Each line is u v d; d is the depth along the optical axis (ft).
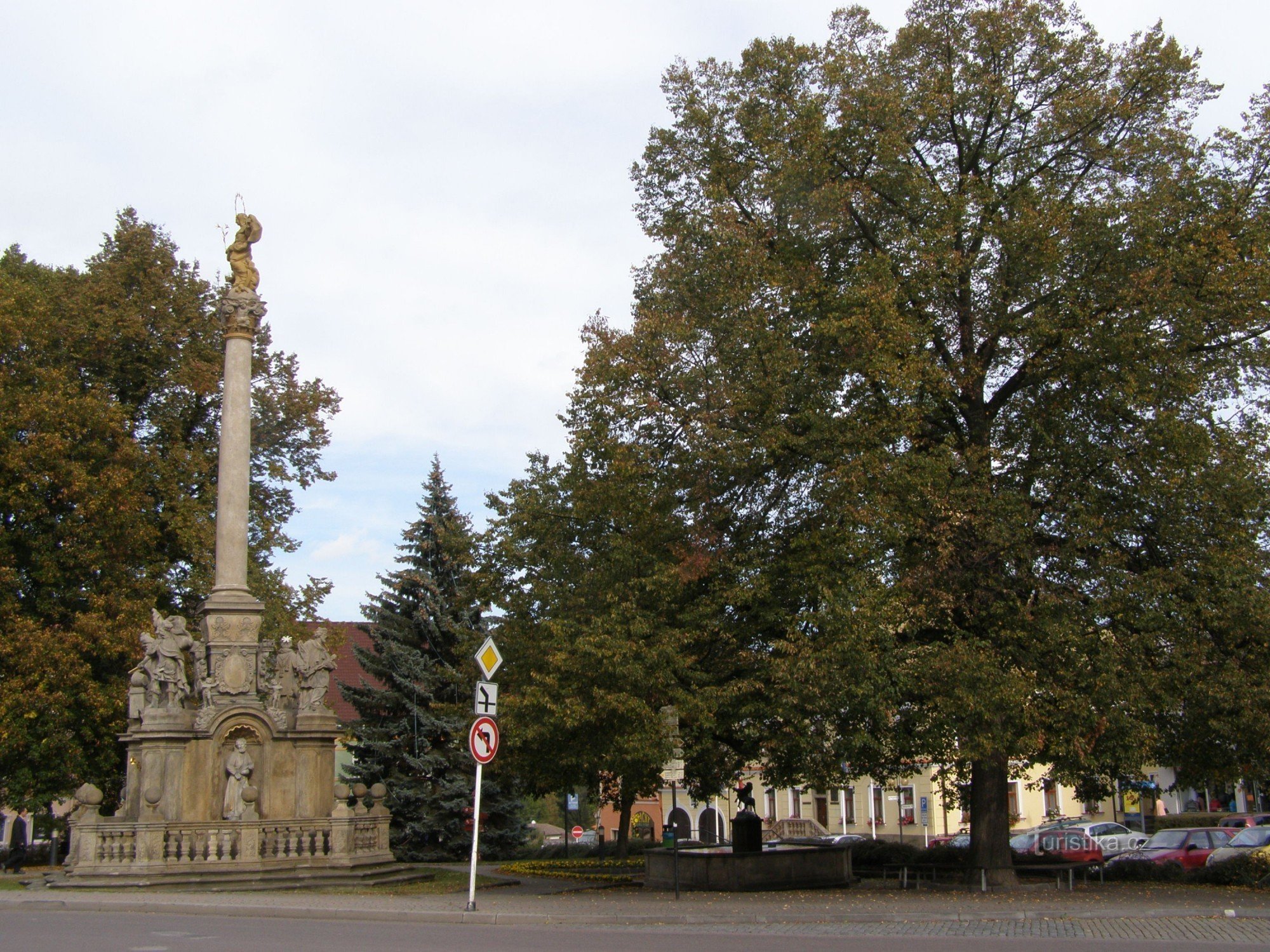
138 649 104.27
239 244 95.09
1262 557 74.23
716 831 220.64
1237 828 110.01
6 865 126.31
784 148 80.79
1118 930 51.49
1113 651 71.15
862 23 88.28
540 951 41.91
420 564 144.87
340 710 186.29
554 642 77.36
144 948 43.09
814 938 47.96
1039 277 77.61
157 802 80.59
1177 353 74.08
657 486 77.87
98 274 118.52
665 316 79.46
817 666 68.80
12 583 105.70
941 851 98.12
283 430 130.21
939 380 76.59
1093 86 83.76
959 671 68.80
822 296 79.00
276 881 76.33
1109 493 76.28
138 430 122.52
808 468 78.54
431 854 133.59
